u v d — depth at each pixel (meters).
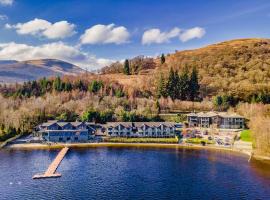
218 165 149.88
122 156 168.00
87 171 138.25
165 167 145.75
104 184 120.94
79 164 150.25
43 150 180.75
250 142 198.62
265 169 143.00
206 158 164.75
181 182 123.75
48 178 127.75
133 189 115.62
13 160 155.62
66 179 126.69
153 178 128.88
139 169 142.25
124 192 112.56
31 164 148.38
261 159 162.75
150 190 114.56
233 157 167.75
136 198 107.00
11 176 129.62
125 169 142.00
